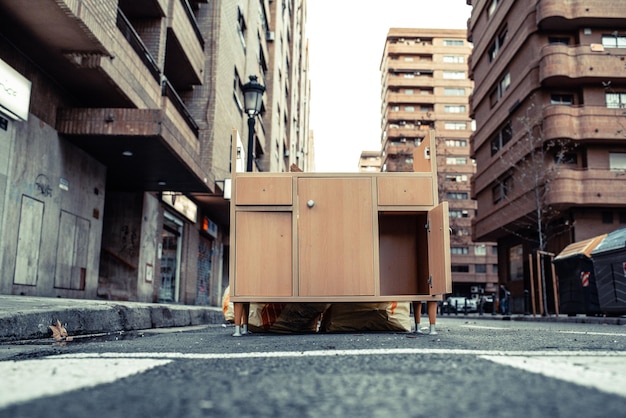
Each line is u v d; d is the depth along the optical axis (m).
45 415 1.24
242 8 22.88
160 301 17.64
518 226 32.16
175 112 14.65
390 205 5.30
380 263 5.75
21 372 1.96
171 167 13.81
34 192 10.49
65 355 2.87
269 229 5.23
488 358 2.42
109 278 15.10
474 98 39.25
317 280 5.17
